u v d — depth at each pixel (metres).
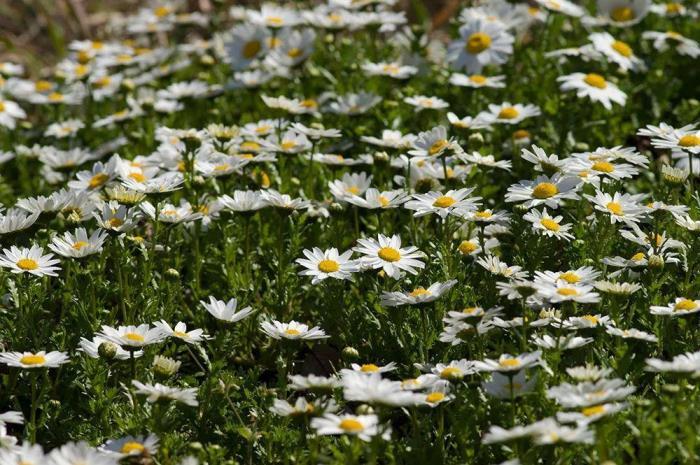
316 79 9.86
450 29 10.46
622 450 4.94
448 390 5.14
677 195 6.64
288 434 5.30
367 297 6.50
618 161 6.87
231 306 5.68
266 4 11.39
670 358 5.73
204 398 5.58
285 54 9.88
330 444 5.25
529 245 6.28
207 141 7.57
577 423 4.57
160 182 6.38
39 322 6.32
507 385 5.07
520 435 4.36
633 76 9.43
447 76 9.63
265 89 9.84
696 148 6.46
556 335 5.56
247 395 5.59
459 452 5.25
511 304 6.18
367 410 4.93
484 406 5.20
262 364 6.66
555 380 5.14
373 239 6.21
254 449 5.53
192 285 6.86
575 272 5.58
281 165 7.59
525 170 8.07
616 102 8.70
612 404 4.70
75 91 10.50
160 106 9.11
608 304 5.93
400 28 12.70
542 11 10.32
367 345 6.28
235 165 7.17
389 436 4.91
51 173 8.36
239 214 6.51
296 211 6.66
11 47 11.53
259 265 7.32
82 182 7.24
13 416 5.08
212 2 11.23
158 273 6.89
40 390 5.98
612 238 6.53
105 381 5.67
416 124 9.00
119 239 6.61
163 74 10.23
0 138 10.17
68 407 5.84
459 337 5.38
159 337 5.50
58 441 5.68
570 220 7.05
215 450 5.11
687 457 4.66
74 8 12.86
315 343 6.74
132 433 5.29
